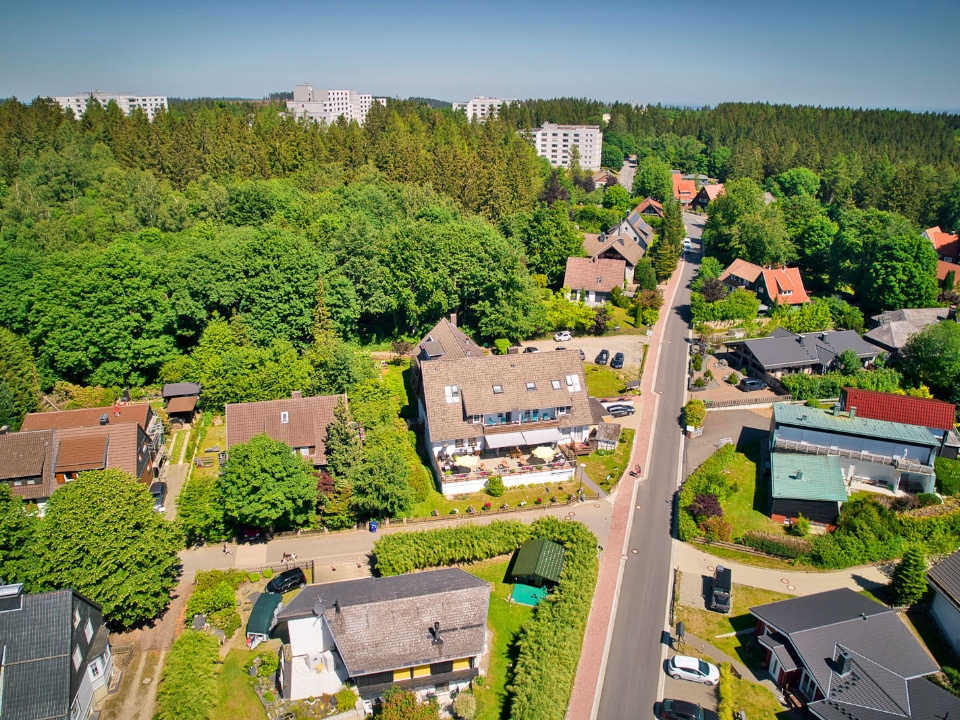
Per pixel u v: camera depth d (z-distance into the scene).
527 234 124.75
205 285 82.94
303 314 86.94
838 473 62.84
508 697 42.56
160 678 43.91
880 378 85.06
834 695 41.03
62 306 76.06
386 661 40.69
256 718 40.84
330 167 137.75
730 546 57.88
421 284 94.62
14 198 108.50
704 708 42.50
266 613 47.44
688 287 126.31
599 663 46.03
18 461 58.53
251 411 65.38
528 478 65.44
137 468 61.16
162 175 128.50
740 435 75.94
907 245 108.62
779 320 104.19
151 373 83.44
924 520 59.53
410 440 71.44
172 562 49.12
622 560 56.22
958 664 47.19
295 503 56.44
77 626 40.94
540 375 70.19
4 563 44.66
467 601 44.09
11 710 37.06
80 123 147.75
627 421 78.44
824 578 55.25
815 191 184.38
